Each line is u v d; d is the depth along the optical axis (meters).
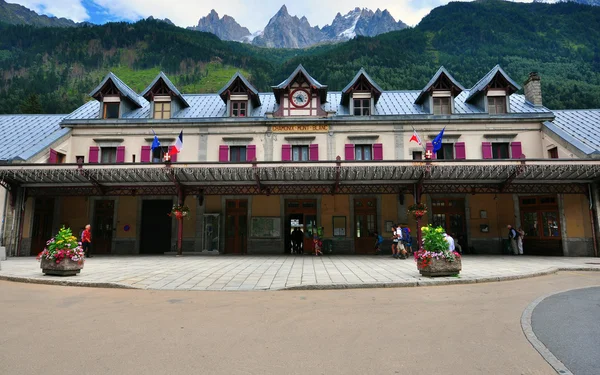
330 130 20.69
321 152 20.55
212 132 20.89
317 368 3.85
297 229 20.45
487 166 16.02
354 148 20.58
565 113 21.98
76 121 20.75
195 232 20.20
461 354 4.29
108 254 19.81
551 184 17.77
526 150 20.12
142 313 6.21
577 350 4.45
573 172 16.42
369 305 6.91
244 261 15.12
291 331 5.19
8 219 17.59
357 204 20.44
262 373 3.71
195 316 6.02
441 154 20.48
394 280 9.52
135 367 3.85
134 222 20.42
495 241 19.77
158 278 10.00
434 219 20.20
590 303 7.17
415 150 20.30
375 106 22.23
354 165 16.25
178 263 14.18
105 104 21.70
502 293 8.20
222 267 12.72
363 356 4.21
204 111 22.47
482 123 20.38
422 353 4.32
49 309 6.51
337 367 3.88
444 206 20.27
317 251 18.52
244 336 4.95
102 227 20.56
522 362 4.04
